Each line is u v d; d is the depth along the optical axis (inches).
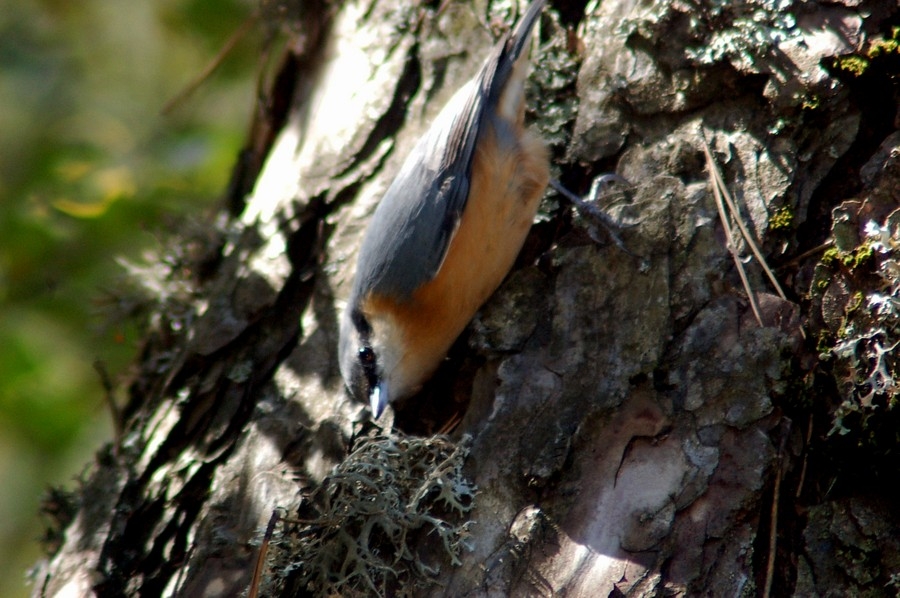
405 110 268.7
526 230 248.5
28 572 249.0
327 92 287.0
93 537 230.8
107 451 251.9
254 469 226.1
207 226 285.3
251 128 313.9
